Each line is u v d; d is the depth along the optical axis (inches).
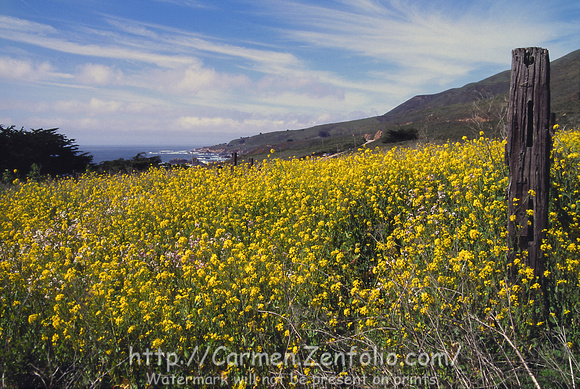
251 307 142.4
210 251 216.4
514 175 147.5
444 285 142.0
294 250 194.1
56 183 612.1
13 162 1027.9
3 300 157.6
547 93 142.1
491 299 136.3
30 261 207.8
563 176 215.6
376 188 264.1
